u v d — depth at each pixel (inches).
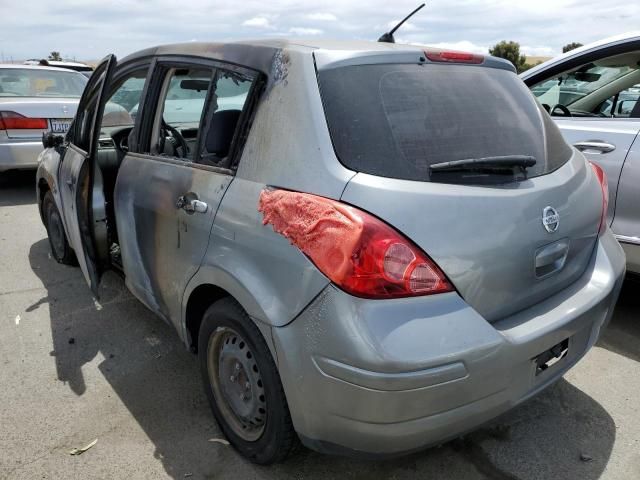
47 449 97.0
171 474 91.4
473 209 74.9
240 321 84.5
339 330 68.6
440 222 72.1
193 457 95.2
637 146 133.3
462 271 72.8
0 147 259.9
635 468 92.3
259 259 79.2
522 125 93.2
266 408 84.6
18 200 278.5
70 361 126.2
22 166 265.7
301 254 73.1
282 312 75.2
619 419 104.6
